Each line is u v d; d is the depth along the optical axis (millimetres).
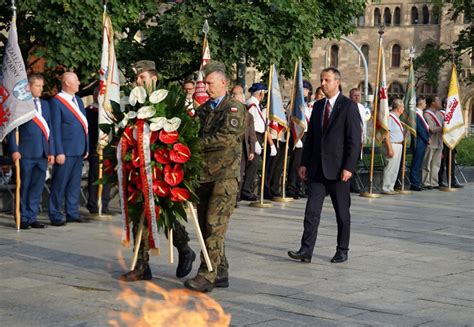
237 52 17594
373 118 18422
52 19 15398
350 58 77125
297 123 16453
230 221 13164
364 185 20078
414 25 74938
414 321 6984
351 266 9484
